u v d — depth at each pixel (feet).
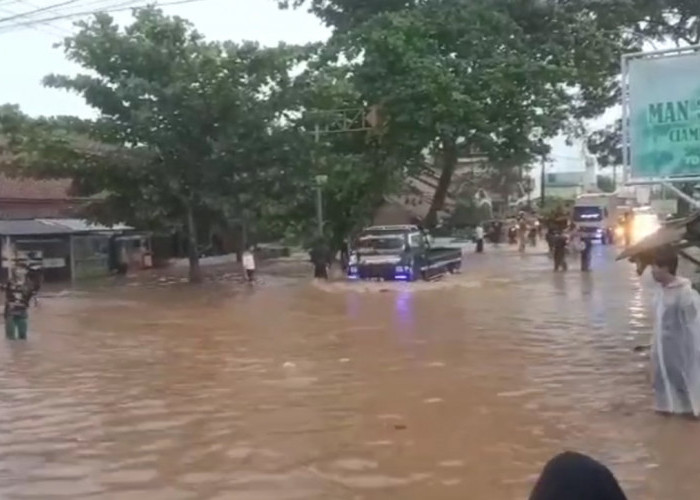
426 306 75.46
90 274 126.41
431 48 123.85
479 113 120.88
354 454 29.25
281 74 106.63
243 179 107.65
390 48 120.37
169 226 108.99
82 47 104.58
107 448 30.53
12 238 115.24
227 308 76.84
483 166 180.04
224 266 145.89
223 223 112.57
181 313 73.72
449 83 118.62
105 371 46.06
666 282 33.40
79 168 104.17
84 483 26.61
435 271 109.09
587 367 44.29
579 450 29.07
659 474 26.30
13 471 27.91
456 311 71.20
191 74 102.83
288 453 29.50
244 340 56.65
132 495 25.43
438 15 124.57
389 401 37.22
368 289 92.53
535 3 126.31
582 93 137.18
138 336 59.93
